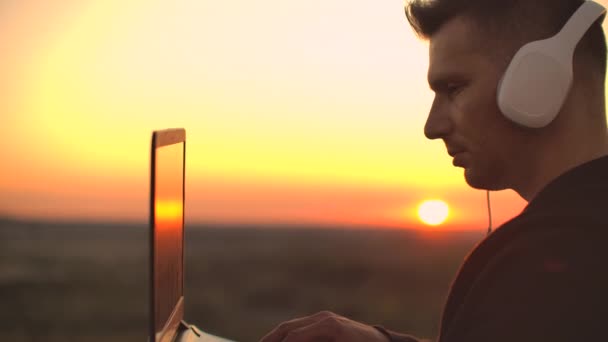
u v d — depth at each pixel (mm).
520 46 788
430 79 852
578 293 594
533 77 759
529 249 653
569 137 777
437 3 839
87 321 13570
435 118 848
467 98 809
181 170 1296
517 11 795
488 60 798
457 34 816
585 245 623
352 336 956
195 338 1276
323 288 21281
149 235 918
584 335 571
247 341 12430
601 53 810
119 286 20703
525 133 785
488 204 1127
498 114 793
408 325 13516
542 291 610
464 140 820
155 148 925
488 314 643
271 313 16250
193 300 18750
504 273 661
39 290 19344
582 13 790
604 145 794
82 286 20375
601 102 805
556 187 720
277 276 25016
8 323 13359
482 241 760
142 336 11898
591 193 685
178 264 1261
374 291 20016
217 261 30766
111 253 34344
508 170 810
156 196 932
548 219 673
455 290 768
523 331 596
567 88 765
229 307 17234
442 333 768
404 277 23422
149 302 921
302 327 983
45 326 12930
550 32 790
